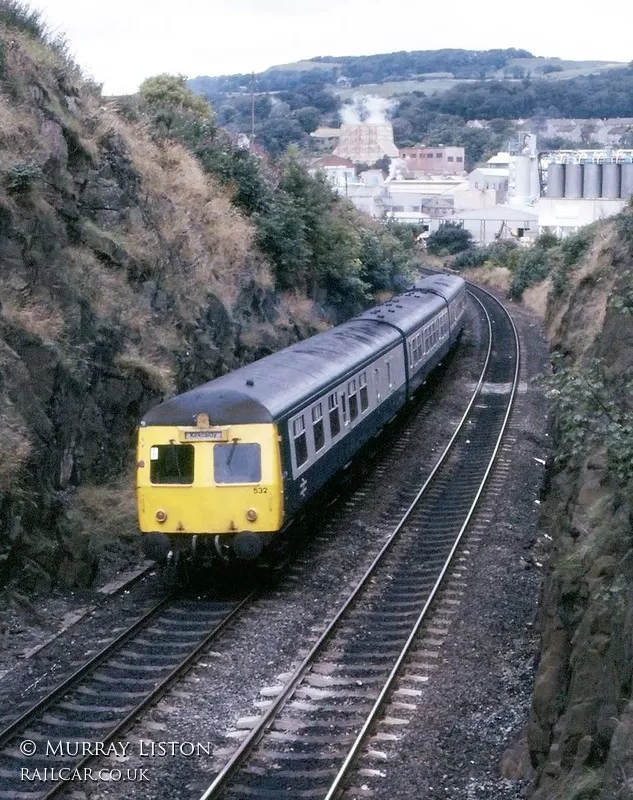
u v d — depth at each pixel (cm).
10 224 1883
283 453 1764
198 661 1418
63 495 1809
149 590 1736
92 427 1942
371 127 19850
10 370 1716
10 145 2009
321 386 2064
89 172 2278
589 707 980
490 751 1163
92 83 2847
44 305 1878
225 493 1709
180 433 1730
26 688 1323
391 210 13138
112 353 2058
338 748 1159
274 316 3109
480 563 1864
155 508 1736
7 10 2511
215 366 2517
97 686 1327
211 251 2812
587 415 1173
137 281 2291
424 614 1577
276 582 1778
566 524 1457
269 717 1227
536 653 1413
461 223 10744
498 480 2489
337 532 2097
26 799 1040
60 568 1691
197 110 4162
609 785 802
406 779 1090
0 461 1599
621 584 997
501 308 6312
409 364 3077
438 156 19088
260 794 1055
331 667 1405
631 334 1711
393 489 2456
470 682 1347
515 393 3694
